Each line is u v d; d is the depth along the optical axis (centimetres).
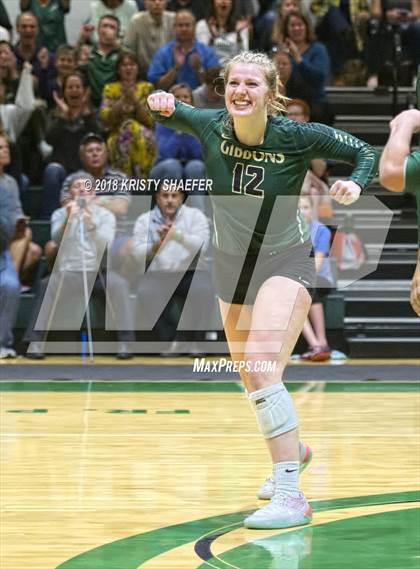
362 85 1388
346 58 1398
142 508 441
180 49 1182
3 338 1012
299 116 1083
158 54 1188
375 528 405
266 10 1411
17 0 1395
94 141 997
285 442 421
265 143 418
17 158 1147
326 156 423
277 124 420
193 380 890
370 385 866
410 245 1193
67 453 568
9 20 1355
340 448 584
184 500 457
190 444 598
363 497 461
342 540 388
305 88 1204
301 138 418
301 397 798
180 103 438
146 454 566
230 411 730
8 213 1052
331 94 1371
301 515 412
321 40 1402
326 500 455
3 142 1073
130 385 860
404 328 1098
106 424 670
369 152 421
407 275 1159
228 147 421
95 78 1234
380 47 1380
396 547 376
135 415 709
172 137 1077
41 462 542
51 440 610
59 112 1156
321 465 535
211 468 528
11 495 466
